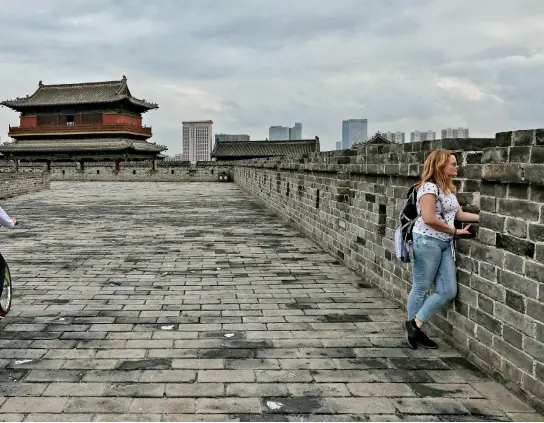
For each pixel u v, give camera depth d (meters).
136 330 5.23
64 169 50.00
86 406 3.56
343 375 4.12
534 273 3.53
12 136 57.41
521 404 3.61
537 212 3.50
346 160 8.86
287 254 9.73
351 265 8.30
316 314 5.82
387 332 5.19
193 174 49.12
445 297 4.51
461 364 4.34
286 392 3.80
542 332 3.45
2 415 3.42
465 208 4.84
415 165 5.60
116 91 58.19
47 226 13.89
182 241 11.31
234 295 6.68
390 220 6.49
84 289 6.96
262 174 21.62
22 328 5.27
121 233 12.58
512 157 3.69
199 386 3.90
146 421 3.36
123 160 57.81
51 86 60.50
